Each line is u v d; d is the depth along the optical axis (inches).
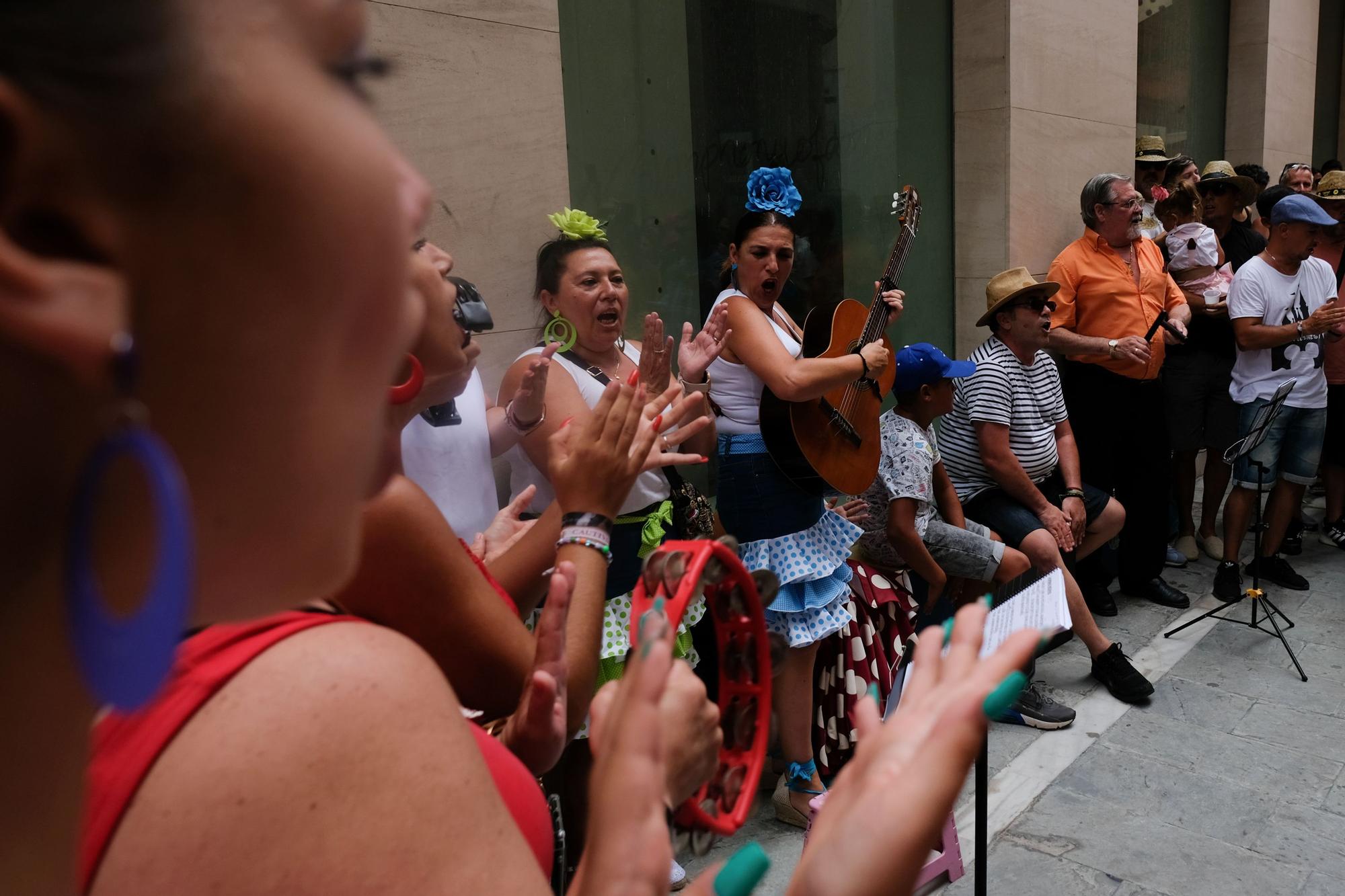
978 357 152.0
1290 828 111.5
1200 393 199.8
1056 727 135.1
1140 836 110.5
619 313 101.0
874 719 23.5
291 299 12.0
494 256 105.7
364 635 22.7
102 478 10.9
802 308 168.9
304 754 19.8
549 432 92.7
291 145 11.6
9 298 9.7
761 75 156.3
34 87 9.9
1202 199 223.1
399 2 94.9
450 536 39.8
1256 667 153.4
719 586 31.3
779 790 113.7
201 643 21.2
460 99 101.0
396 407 41.7
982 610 24.7
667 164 142.9
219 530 12.8
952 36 192.5
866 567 125.0
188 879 18.8
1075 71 201.5
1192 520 212.4
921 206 190.5
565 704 40.0
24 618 11.6
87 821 19.2
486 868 21.2
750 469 110.0
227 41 11.1
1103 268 179.3
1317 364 185.3
